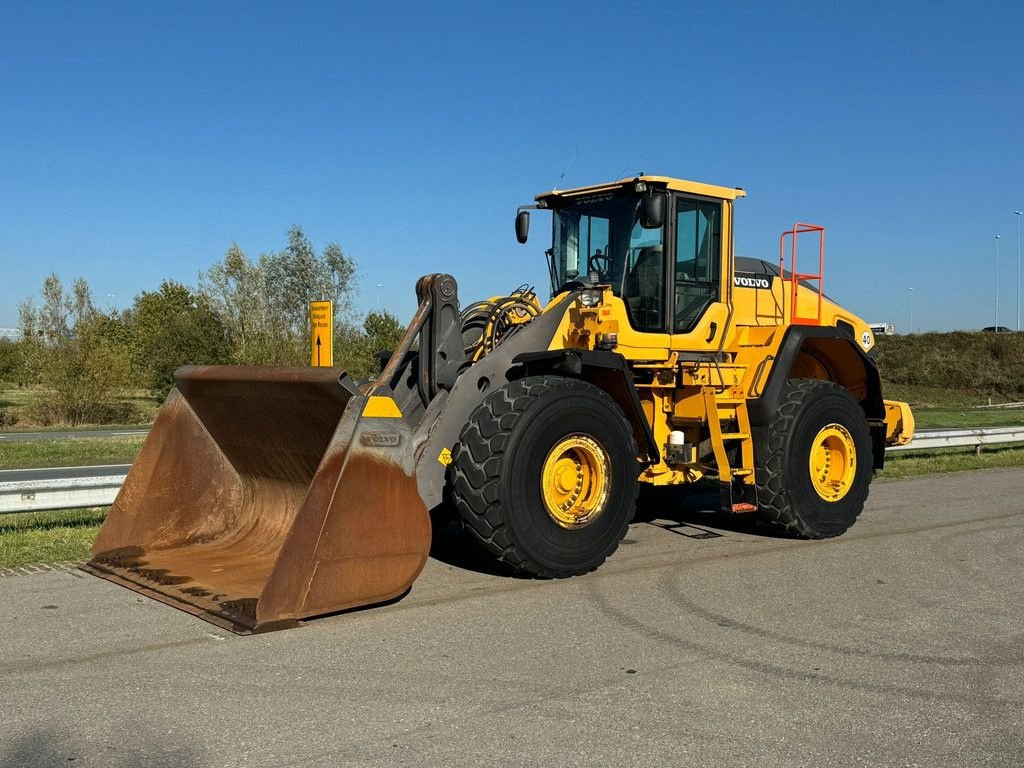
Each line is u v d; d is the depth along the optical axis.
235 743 3.58
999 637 5.03
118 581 5.96
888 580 6.33
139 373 31.12
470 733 3.68
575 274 7.83
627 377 6.80
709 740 3.63
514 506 5.99
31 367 27.42
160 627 5.09
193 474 6.74
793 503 7.59
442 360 6.51
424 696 4.08
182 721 3.79
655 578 6.34
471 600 5.72
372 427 5.32
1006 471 12.99
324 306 10.54
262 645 4.78
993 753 3.54
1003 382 43.41
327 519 5.16
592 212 7.75
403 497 5.41
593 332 6.98
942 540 7.76
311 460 6.01
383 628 5.10
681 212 7.61
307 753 3.49
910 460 14.06
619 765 3.40
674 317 7.55
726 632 5.08
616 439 6.49
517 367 6.67
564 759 3.45
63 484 7.42
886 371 47.00
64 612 5.38
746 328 8.06
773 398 7.57
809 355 8.95
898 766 3.41
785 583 6.23
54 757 3.45
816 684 4.28
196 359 28.44
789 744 3.60
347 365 24.28
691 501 9.82
